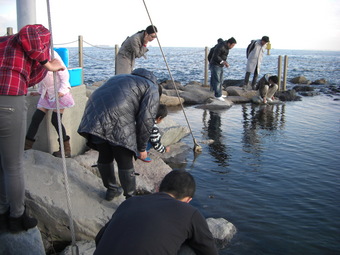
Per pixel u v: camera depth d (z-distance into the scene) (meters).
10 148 2.66
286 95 12.89
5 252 2.84
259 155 6.32
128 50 7.35
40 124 4.54
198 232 2.21
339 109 10.78
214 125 8.49
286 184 5.09
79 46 12.24
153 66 34.41
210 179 5.22
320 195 4.75
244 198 4.62
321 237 3.76
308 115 9.84
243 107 11.11
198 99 11.80
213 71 11.44
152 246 2.04
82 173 4.24
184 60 51.22
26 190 3.56
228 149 6.64
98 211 3.71
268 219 4.09
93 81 18.61
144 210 2.18
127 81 3.69
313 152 6.52
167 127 6.56
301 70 30.77
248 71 13.38
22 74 2.64
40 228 3.58
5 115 2.57
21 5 4.27
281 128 8.29
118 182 4.59
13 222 2.82
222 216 4.14
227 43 11.26
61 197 3.69
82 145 5.46
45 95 4.29
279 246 3.59
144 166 5.28
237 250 3.51
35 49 2.60
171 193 2.46
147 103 3.67
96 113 3.58
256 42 13.13
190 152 6.42
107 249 2.08
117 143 3.59
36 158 4.20
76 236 3.53
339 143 7.11
